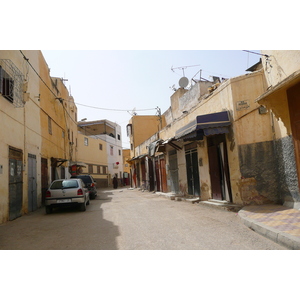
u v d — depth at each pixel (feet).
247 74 29.25
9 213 30.35
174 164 51.01
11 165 31.53
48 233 22.67
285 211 23.35
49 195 36.11
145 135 95.50
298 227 17.74
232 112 29.37
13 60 33.42
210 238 18.34
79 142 108.68
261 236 18.12
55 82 64.59
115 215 31.27
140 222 25.66
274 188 28.02
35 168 42.50
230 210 27.96
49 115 53.11
